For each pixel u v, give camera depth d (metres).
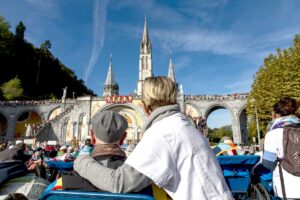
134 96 54.47
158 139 2.27
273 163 3.96
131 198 2.24
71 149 14.99
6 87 72.75
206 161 2.29
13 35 90.94
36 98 83.00
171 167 2.22
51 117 63.03
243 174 5.77
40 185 4.26
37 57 95.06
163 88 2.68
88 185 2.53
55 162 6.86
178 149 2.28
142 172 2.14
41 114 63.12
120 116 3.03
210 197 2.17
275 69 31.77
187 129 2.38
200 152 2.30
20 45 89.38
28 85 88.12
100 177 2.30
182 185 2.21
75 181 2.58
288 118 4.24
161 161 2.20
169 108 2.56
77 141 49.28
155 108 2.69
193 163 2.26
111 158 2.75
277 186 4.10
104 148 2.80
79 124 54.19
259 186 5.06
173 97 2.71
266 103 32.34
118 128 2.88
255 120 37.84
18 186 4.05
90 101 55.19
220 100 55.56
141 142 2.32
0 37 83.75
